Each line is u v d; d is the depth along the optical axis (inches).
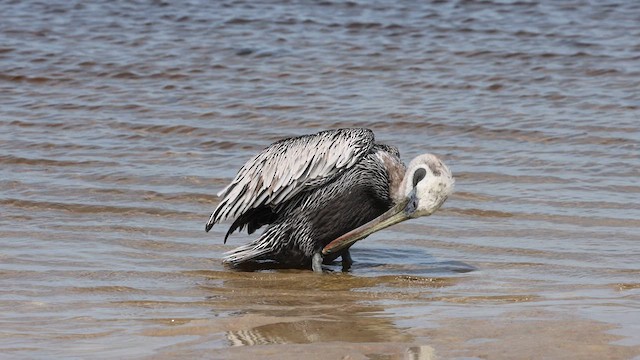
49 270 458.6
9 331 377.4
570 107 729.6
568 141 660.7
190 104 752.3
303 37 910.4
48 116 727.1
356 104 745.0
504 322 381.7
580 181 587.5
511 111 721.0
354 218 480.4
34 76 820.0
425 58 851.4
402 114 717.9
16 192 573.3
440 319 389.4
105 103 756.6
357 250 506.9
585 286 438.3
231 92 777.6
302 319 393.7
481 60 844.0
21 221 531.5
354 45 887.1
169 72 825.5
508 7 972.6
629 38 883.4
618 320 380.2
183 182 595.8
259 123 713.0
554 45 872.3
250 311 409.7
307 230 481.7
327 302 424.5
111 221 534.3
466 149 652.1
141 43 895.7
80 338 369.4
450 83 791.7
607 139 660.1
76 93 782.5
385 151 479.8
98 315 400.2
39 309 406.6
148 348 356.5
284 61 850.8
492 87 781.3
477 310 403.2
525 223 528.4
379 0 1000.2
